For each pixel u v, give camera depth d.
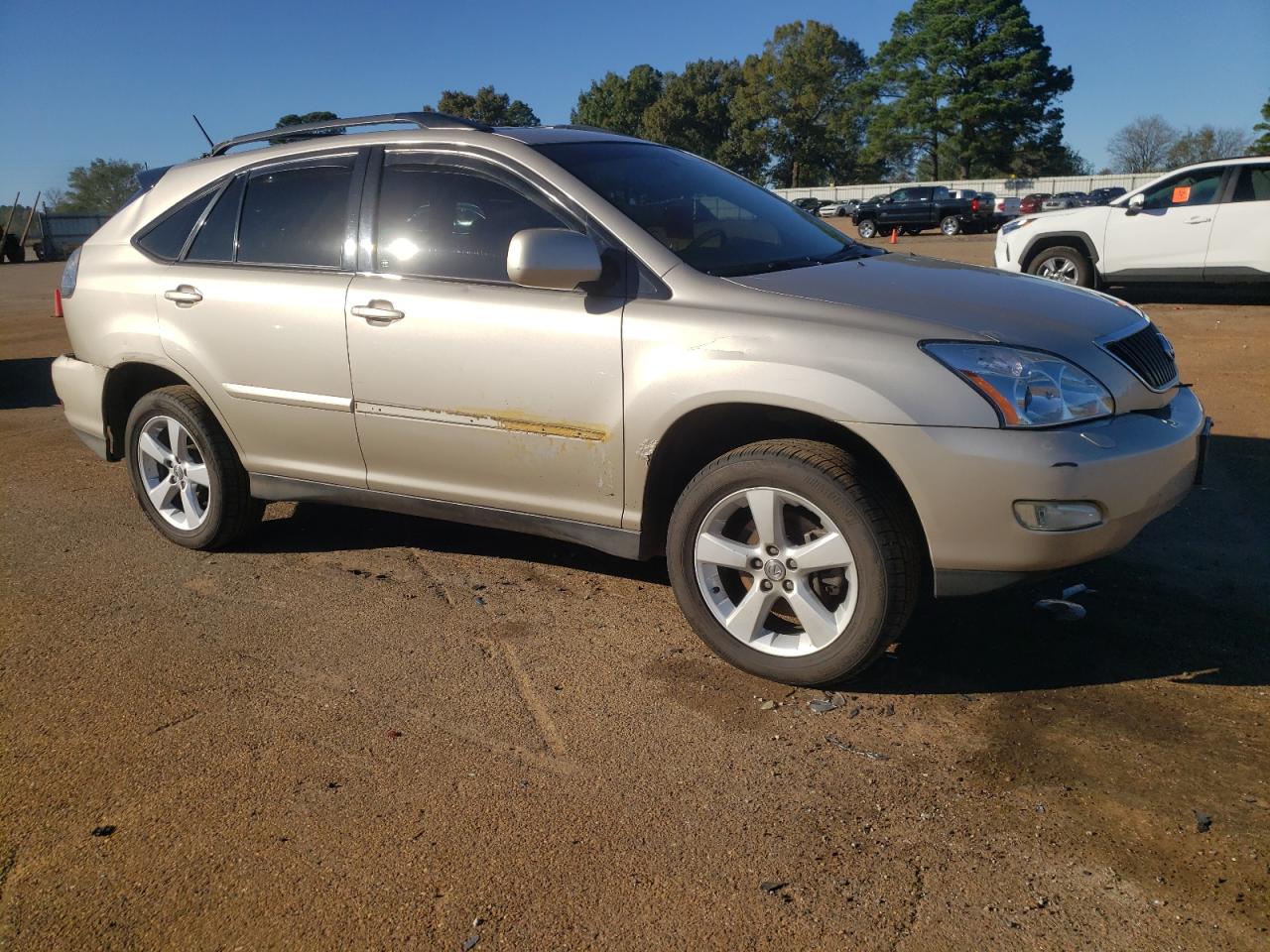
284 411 4.13
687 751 2.89
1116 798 2.58
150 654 3.61
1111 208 11.38
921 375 2.89
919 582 3.07
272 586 4.23
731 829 2.53
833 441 3.23
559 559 4.45
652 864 2.41
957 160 73.44
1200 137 81.44
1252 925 2.14
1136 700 3.07
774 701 3.15
